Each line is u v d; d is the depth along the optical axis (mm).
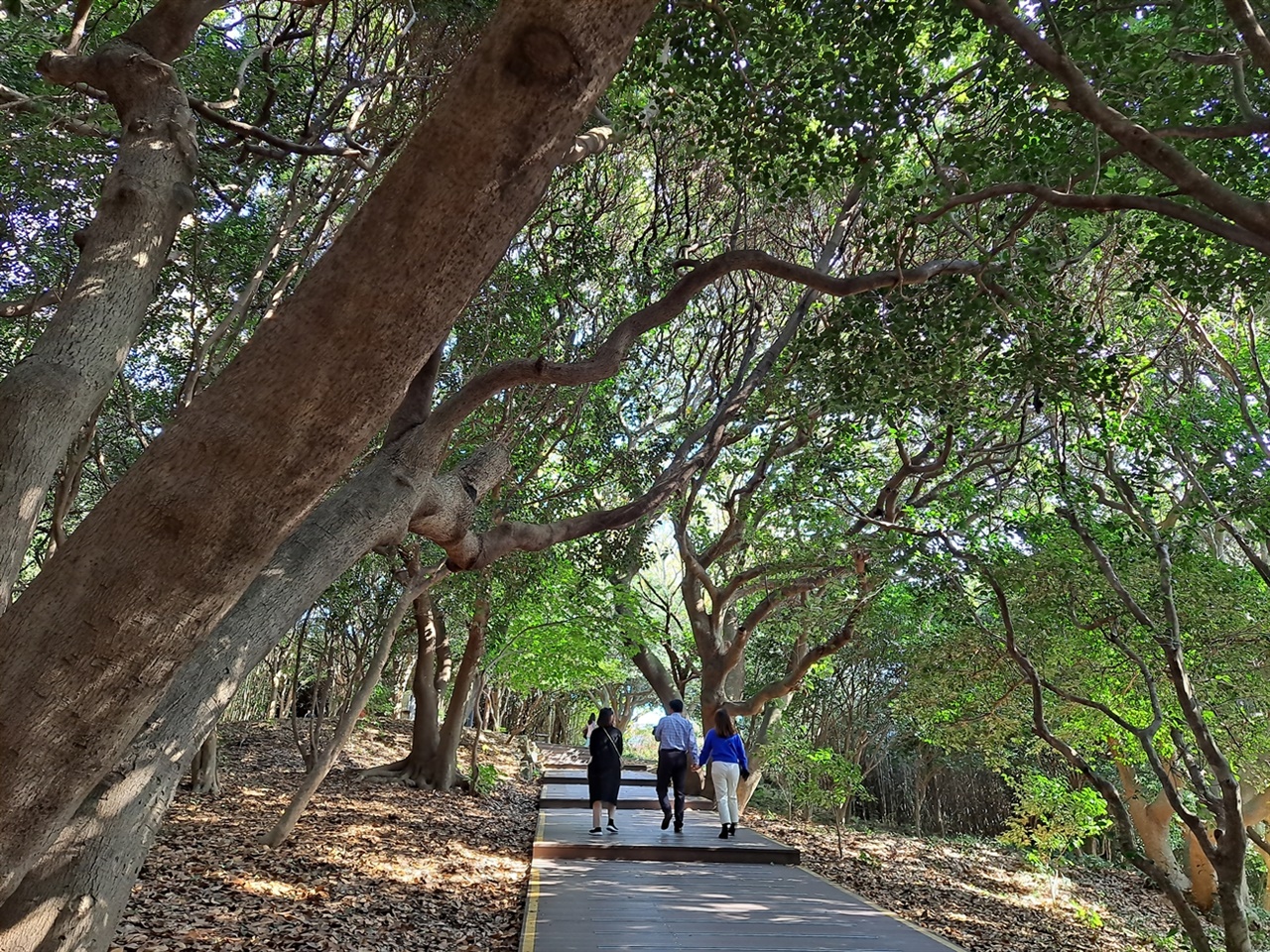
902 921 7227
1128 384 7668
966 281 5785
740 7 4980
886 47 5055
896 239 5184
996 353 6539
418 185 1817
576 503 11688
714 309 12805
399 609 9961
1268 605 9391
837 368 6344
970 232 6738
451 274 1855
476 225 1852
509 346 9539
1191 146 4996
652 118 7535
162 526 1763
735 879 8922
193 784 11227
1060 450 9359
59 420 3213
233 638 2674
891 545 10250
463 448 10141
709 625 15453
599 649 15461
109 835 2318
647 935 6539
